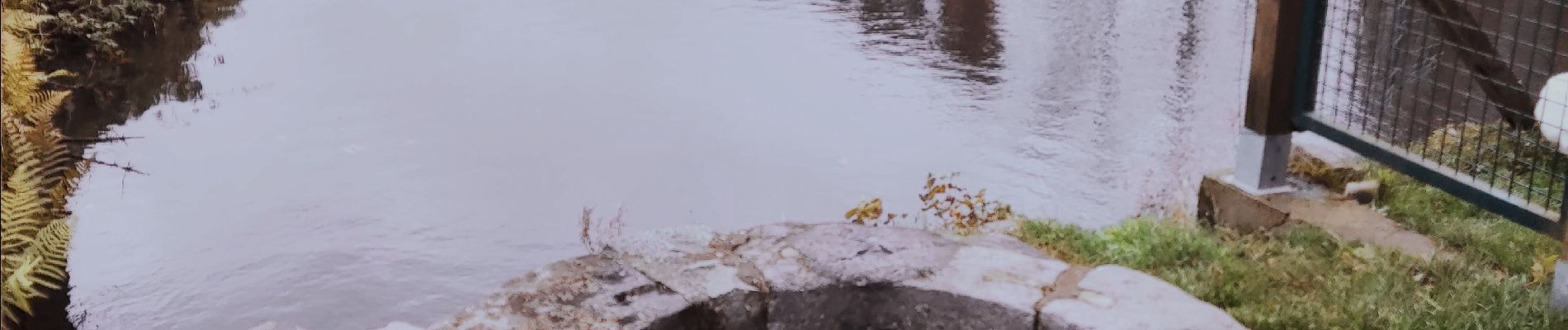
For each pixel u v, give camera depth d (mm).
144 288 6570
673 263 4270
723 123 9977
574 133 9664
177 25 13227
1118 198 7844
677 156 9086
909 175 8555
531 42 13000
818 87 11125
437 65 11914
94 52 11484
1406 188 5695
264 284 6668
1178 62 11977
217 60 11852
